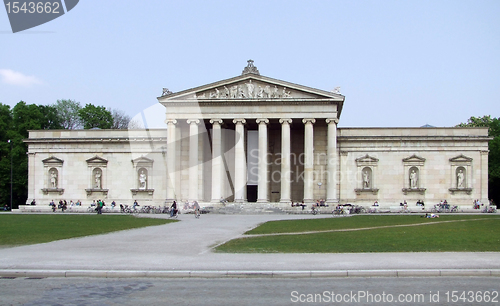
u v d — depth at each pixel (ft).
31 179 359.46
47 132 363.76
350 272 88.84
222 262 100.37
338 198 335.88
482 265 94.99
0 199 409.08
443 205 317.42
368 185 335.88
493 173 378.53
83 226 190.49
